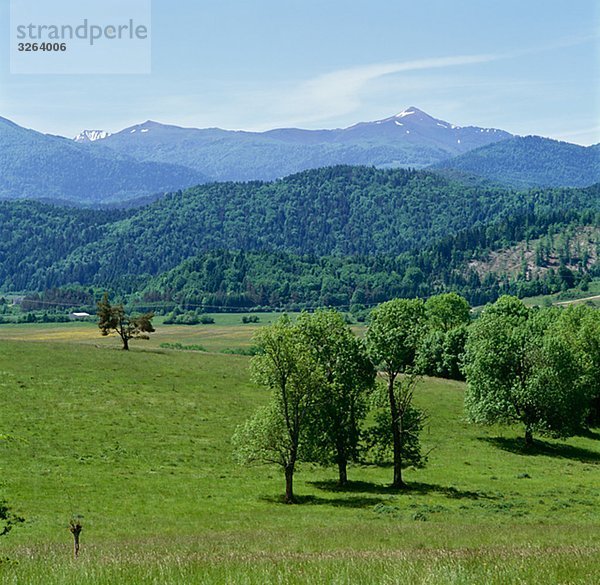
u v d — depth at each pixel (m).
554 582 15.68
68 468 57.72
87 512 46.41
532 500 55.06
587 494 58.16
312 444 56.31
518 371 82.25
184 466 62.50
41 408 76.38
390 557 21.31
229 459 66.12
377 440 61.94
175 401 85.69
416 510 50.47
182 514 47.50
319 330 59.47
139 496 51.78
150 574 17.23
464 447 79.12
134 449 65.75
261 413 56.59
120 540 35.59
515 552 22.48
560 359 80.50
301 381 55.22
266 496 55.28
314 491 57.91
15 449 61.16
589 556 20.31
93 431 70.12
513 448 80.31
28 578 16.77
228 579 16.17
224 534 38.56
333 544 32.31
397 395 61.78
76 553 20.78
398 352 58.28
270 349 55.06
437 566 17.42
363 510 50.53
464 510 50.88
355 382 59.09
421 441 80.38
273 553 25.67
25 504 47.09
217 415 81.38
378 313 59.00
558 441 86.12
